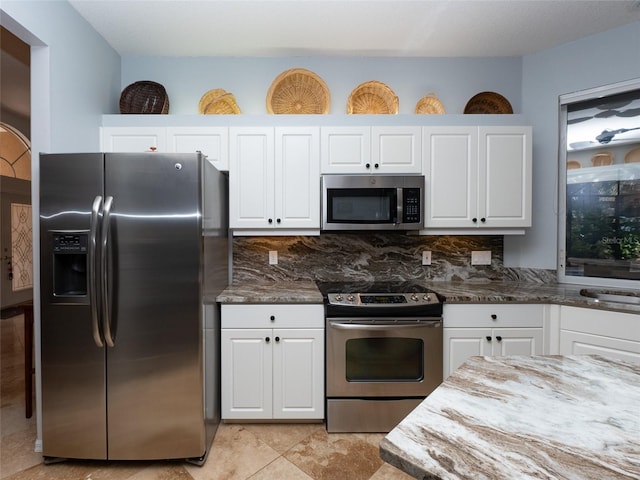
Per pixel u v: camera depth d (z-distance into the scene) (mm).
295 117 2311
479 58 2557
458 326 1971
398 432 632
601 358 1004
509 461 551
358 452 1764
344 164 2203
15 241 5105
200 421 1654
